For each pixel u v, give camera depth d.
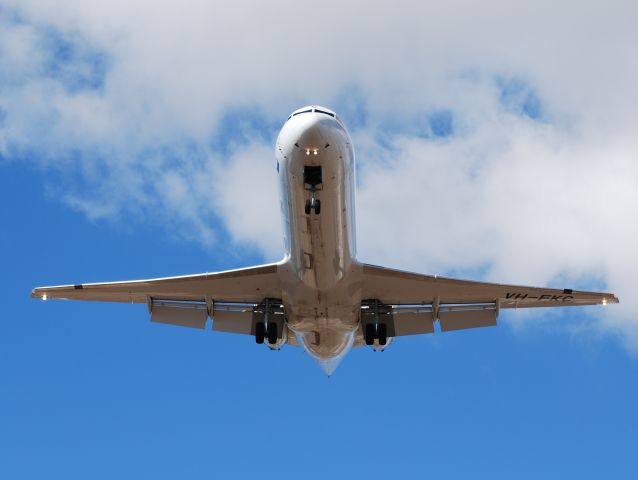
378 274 79.25
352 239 75.69
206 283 81.19
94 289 82.75
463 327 86.00
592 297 83.81
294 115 72.38
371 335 82.94
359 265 77.69
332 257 73.31
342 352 85.19
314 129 67.19
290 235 73.31
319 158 67.62
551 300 84.62
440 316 85.81
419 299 83.94
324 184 68.69
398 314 86.00
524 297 84.25
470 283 81.75
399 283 81.06
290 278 77.69
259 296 82.75
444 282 81.31
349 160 70.44
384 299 83.69
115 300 85.44
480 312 85.69
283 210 73.12
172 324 85.81
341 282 76.50
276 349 84.38
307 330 81.19
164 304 85.62
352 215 74.31
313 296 77.38
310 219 70.25
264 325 82.25
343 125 71.94
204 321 85.69
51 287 82.31
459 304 85.38
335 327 80.75
